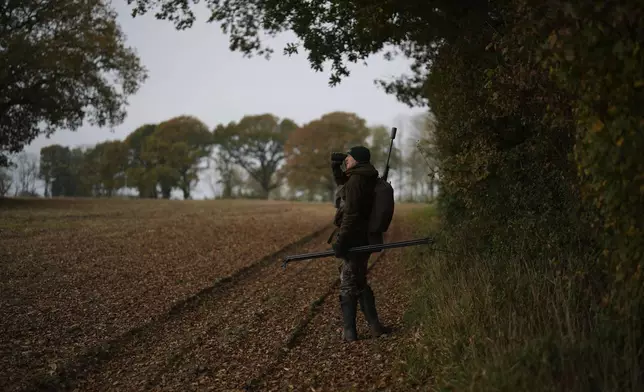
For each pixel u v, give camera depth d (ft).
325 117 206.80
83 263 31.60
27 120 84.64
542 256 16.97
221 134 254.68
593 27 10.33
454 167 20.47
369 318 18.07
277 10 26.35
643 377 10.37
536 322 13.51
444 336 14.66
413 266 28.04
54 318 21.11
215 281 27.99
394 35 23.20
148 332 20.04
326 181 204.95
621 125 10.12
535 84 14.33
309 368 15.58
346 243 17.12
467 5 20.49
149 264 32.09
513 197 19.48
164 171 216.74
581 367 10.84
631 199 10.35
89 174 257.55
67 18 78.28
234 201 122.21
